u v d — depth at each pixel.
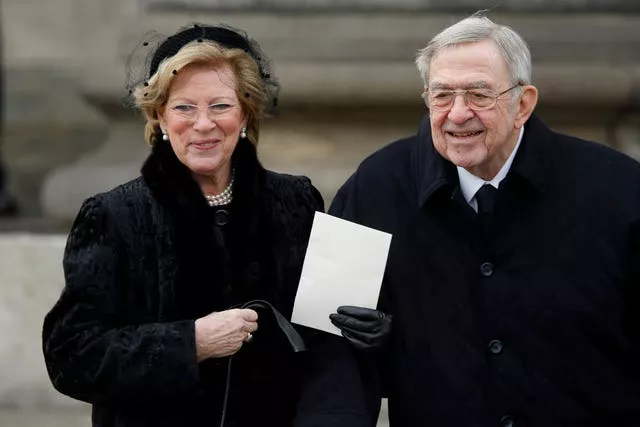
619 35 19.97
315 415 9.34
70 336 8.97
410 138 10.08
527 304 9.23
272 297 9.41
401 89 19.55
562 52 19.89
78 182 20.05
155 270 9.12
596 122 20.36
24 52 27.41
